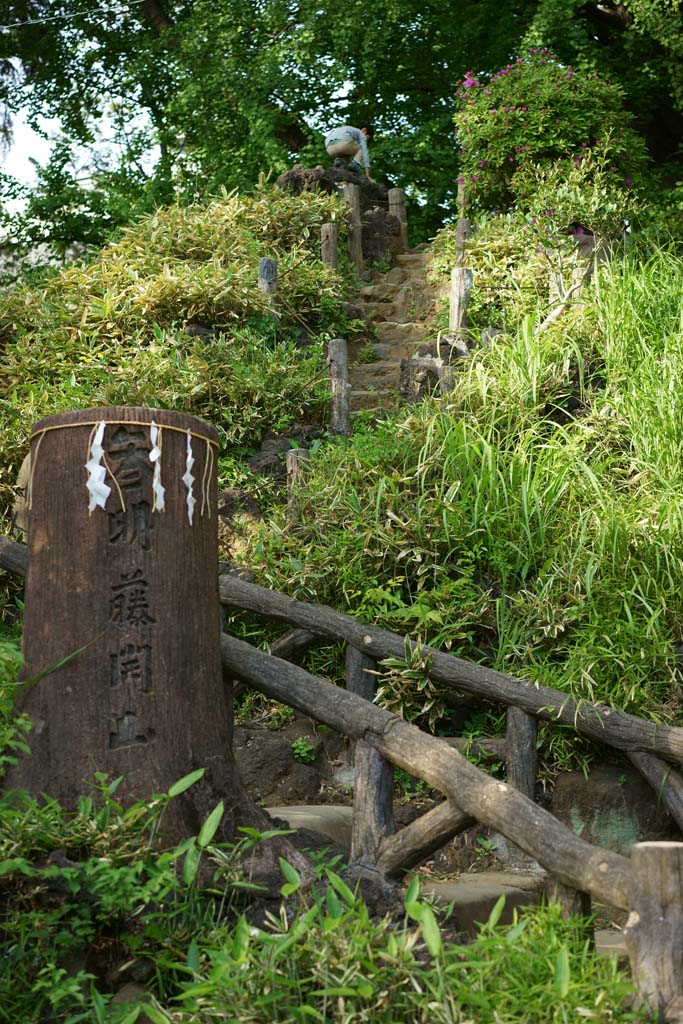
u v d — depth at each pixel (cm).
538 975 279
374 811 386
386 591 520
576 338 728
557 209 939
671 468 597
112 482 337
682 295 752
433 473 590
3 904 312
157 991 309
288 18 1447
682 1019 271
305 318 911
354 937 275
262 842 339
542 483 579
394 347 927
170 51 1570
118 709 327
